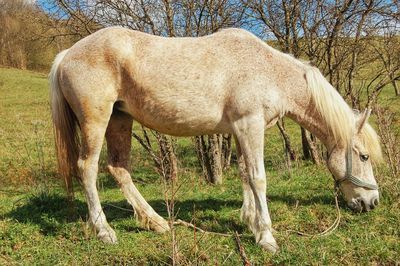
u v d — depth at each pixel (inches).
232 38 160.2
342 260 137.1
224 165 297.1
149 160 348.5
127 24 250.1
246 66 154.6
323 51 286.7
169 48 158.4
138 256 144.5
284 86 160.7
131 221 182.2
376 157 171.0
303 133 315.9
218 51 157.4
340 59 273.0
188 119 158.4
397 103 458.0
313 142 298.7
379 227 161.8
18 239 159.3
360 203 171.2
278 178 255.9
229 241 154.6
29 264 140.2
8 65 1154.0
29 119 598.5
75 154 168.9
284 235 156.5
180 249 140.3
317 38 271.0
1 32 946.7
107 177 297.3
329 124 165.2
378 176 201.9
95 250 148.1
